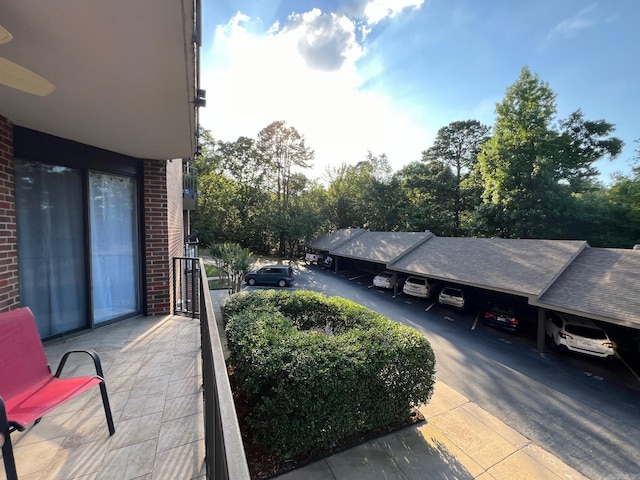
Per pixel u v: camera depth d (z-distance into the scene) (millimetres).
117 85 2332
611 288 8391
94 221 4008
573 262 10422
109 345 3510
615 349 9250
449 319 11977
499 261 12078
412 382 4062
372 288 17719
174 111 2840
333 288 17641
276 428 3186
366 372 3541
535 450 4160
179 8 1497
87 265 3867
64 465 1738
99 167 4004
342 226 31188
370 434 4027
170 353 3320
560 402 6191
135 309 4648
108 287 4219
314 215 28891
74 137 3545
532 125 19906
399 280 17234
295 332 3941
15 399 1736
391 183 28562
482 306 13758
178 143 3850
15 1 1396
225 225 29859
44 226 3408
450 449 3965
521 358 8438
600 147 20016
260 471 3322
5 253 2756
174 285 5301
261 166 32469
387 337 4125
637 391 6695
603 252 10391
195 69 2193
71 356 3223
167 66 2074
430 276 13359
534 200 19188
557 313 9859
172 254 6066
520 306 13352
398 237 20078
